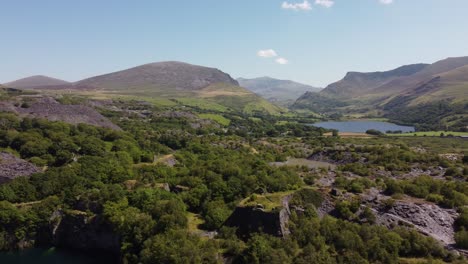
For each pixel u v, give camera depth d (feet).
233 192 353.72
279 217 280.31
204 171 421.59
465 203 338.75
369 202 329.31
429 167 523.70
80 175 403.54
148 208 323.16
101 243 335.67
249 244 261.65
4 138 476.95
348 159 615.16
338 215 311.47
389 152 602.44
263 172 395.96
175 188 388.16
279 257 246.68
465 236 281.13
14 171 402.93
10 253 327.47
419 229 295.69
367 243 265.54
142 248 278.87
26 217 342.64
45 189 377.30
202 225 313.32
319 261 244.22
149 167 441.68
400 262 254.88
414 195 362.33
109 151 515.50
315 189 344.90
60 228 350.02
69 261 314.76
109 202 333.42
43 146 469.16
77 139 507.30
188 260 247.29
